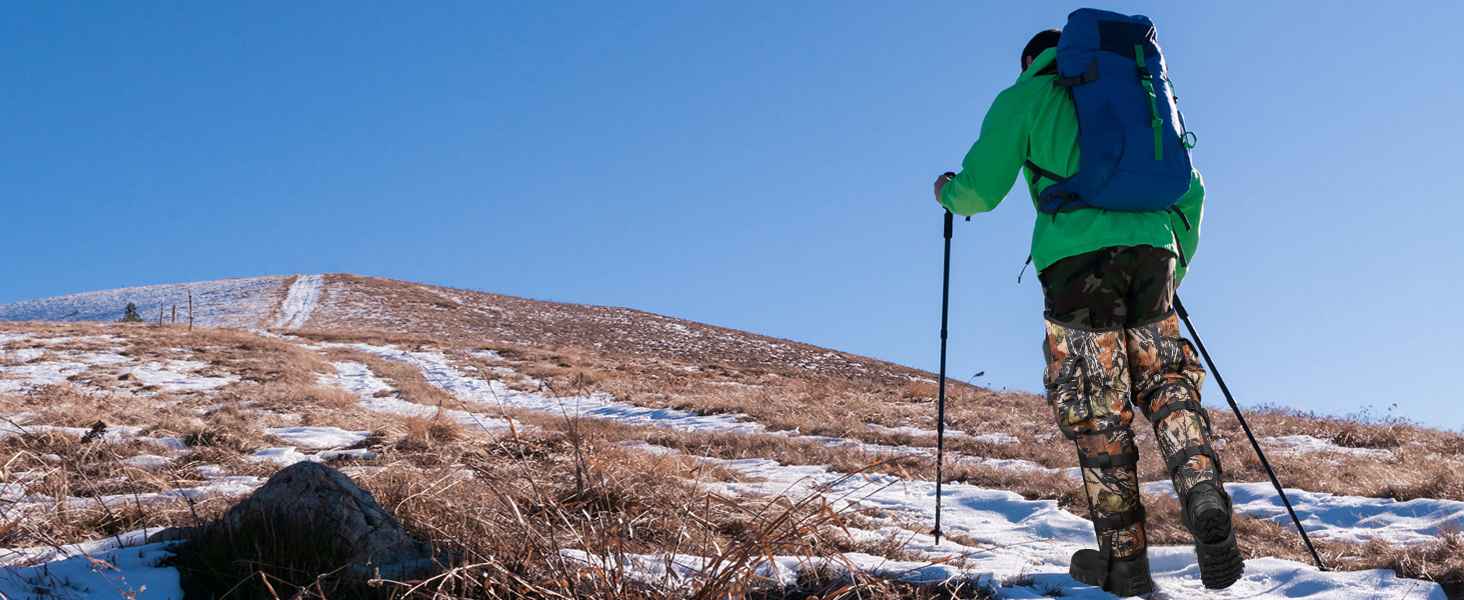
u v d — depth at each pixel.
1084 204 2.98
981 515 6.02
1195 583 3.39
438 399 22.70
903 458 9.67
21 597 2.48
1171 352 3.06
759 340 64.81
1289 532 5.34
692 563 2.99
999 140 3.08
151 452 7.14
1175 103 3.08
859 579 2.90
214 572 2.75
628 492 3.97
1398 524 5.71
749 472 8.39
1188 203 3.22
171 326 38.03
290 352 31.52
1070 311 3.04
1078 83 2.97
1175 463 2.92
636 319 70.88
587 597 2.53
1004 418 16.91
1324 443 12.52
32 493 4.32
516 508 2.91
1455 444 11.91
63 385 18.50
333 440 9.30
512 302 75.19
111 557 2.99
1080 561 3.28
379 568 2.78
